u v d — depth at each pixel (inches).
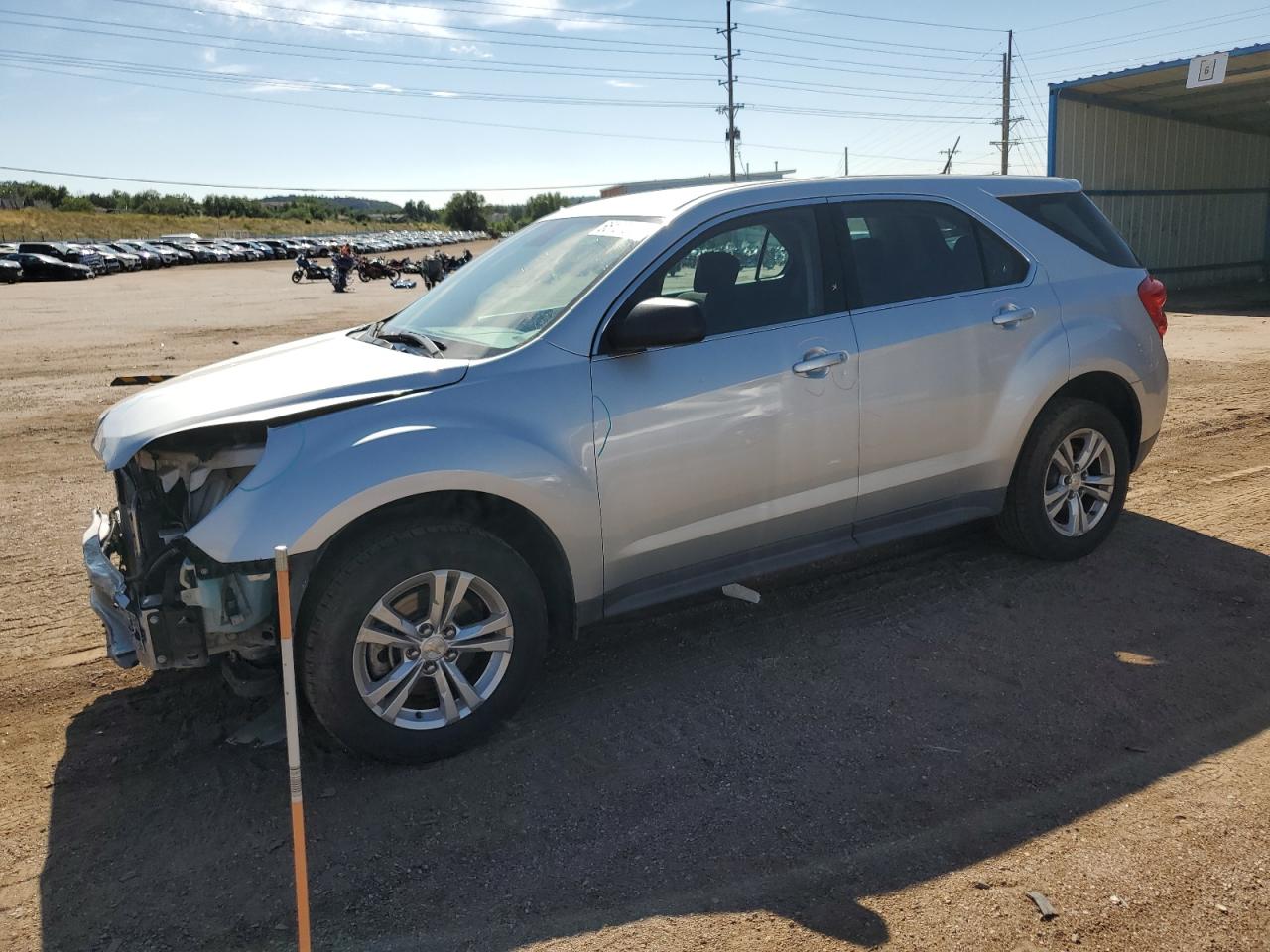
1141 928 97.0
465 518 137.6
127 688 153.6
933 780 123.5
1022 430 178.1
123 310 1018.1
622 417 139.2
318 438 123.2
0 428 358.3
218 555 116.3
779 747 132.4
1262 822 113.0
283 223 4660.4
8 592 192.9
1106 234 196.4
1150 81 831.1
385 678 126.0
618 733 137.4
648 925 99.6
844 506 162.9
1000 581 185.6
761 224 155.9
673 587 151.6
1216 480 249.8
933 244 172.6
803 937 97.0
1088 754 128.6
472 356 138.6
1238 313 732.0
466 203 5964.6
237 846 115.1
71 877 110.3
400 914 102.7
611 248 150.1
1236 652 155.8
